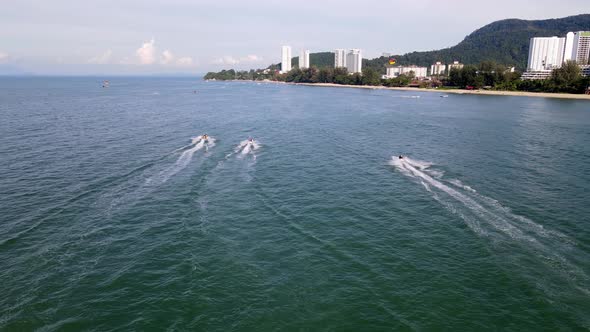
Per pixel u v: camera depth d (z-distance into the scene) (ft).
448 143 231.71
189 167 172.55
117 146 214.69
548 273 88.22
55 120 312.50
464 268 91.09
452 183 151.23
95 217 117.70
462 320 74.13
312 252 98.37
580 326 71.87
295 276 87.86
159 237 105.40
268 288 83.46
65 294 81.00
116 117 339.98
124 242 102.58
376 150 212.23
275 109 423.64
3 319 73.15
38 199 131.54
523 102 505.66
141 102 506.07
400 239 105.29
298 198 135.74
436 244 102.37
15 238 103.55
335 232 109.60
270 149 212.64
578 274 87.61
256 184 150.30
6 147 207.10
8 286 83.10
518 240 103.65
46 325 72.08
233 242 103.09
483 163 182.29
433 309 77.15
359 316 75.15
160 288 83.35
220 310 76.59
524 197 135.23
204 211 123.13
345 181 155.33
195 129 277.64
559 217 118.11
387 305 78.33
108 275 87.81
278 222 115.85
